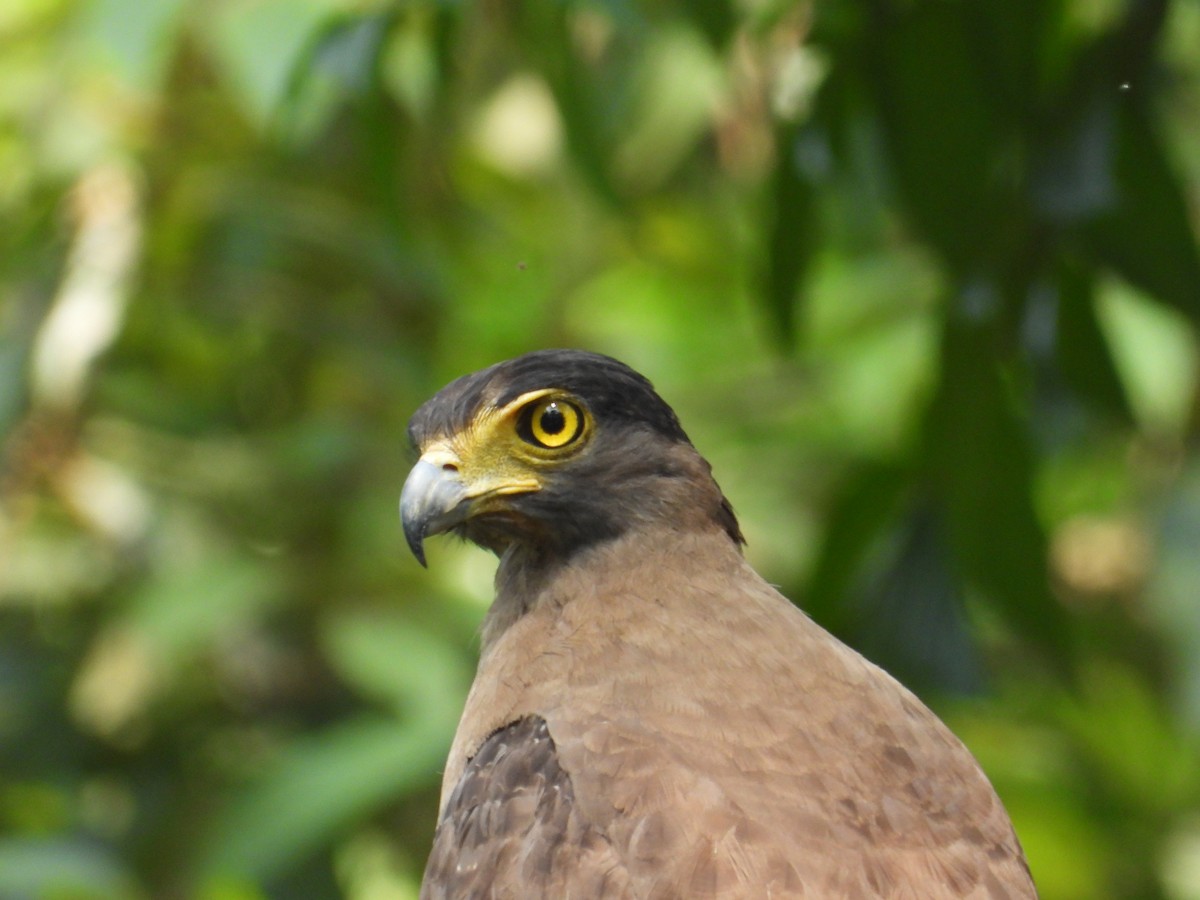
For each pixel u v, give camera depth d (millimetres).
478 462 7707
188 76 11586
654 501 7664
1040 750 12945
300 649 11969
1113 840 12828
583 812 6438
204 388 12742
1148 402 11703
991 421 9336
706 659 7055
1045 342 9531
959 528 9477
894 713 6883
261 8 9070
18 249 11930
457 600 11961
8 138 12023
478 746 7273
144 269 12055
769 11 9273
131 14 8656
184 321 12305
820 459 13156
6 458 11641
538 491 7672
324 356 12719
